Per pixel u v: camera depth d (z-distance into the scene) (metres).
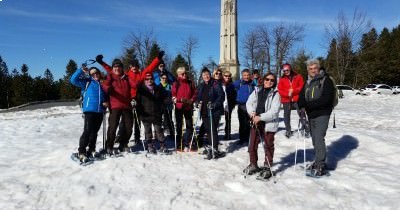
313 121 6.77
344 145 8.74
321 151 6.71
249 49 48.84
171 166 7.36
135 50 47.94
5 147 10.44
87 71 7.80
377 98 34.19
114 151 8.10
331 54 52.62
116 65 7.94
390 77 62.03
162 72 9.89
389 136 9.84
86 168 7.21
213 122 8.09
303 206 5.52
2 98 75.06
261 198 5.82
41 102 41.09
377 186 6.12
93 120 7.69
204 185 6.43
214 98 8.09
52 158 8.13
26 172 7.26
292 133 10.36
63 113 24.38
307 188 6.15
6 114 25.42
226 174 6.94
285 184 6.37
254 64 48.88
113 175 6.79
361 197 5.73
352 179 6.47
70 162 7.63
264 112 6.69
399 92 40.72
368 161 7.57
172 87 9.04
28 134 13.26
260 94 6.80
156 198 5.89
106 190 6.20
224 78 9.94
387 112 20.81
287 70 9.68
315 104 6.55
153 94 8.32
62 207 5.72
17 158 8.98
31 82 73.81
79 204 5.81
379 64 62.31
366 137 9.02
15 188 6.38
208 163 7.63
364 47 65.75
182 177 6.78
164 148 8.38
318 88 6.62
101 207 5.68
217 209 5.52
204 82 8.24
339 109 23.38
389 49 63.44
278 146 9.08
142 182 6.52
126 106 8.06
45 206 5.77
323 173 6.73
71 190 6.25
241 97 9.37
